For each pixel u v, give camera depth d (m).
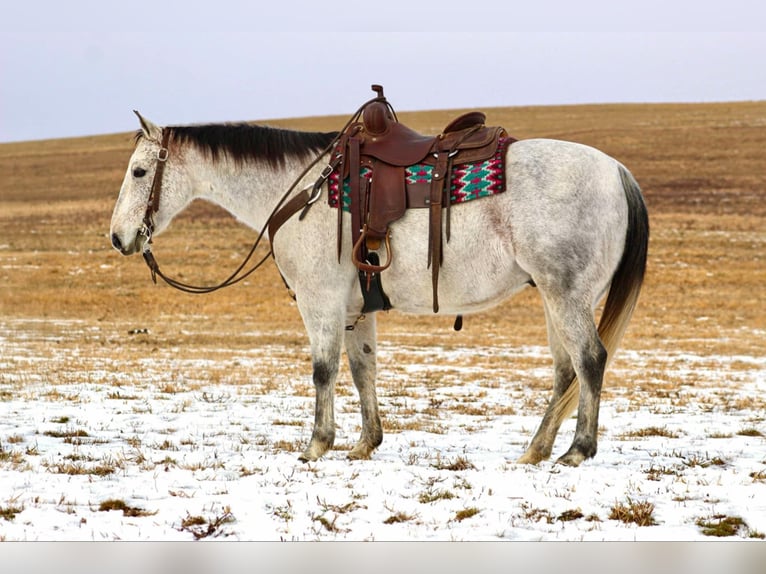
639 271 7.18
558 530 5.49
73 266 43.69
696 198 52.81
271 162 7.86
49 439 8.49
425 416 10.79
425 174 7.10
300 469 6.98
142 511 5.83
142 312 34.34
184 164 7.96
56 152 74.56
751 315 32.72
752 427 9.87
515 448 8.31
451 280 7.07
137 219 7.88
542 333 28.67
